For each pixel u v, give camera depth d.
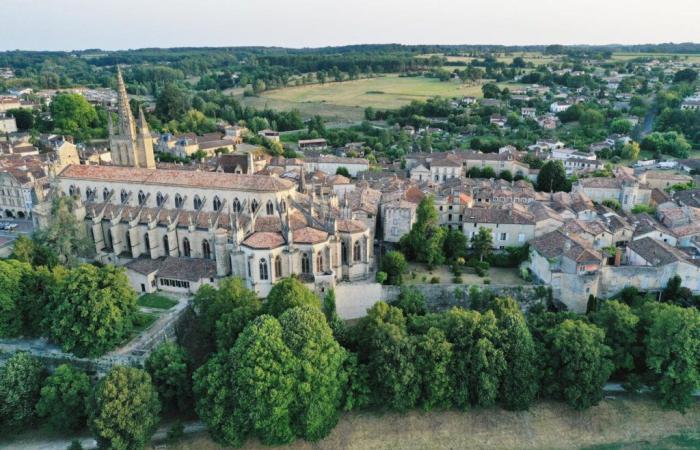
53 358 109.06
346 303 127.81
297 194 148.38
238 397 91.38
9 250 153.38
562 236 135.50
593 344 101.56
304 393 92.19
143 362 105.06
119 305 109.00
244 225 131.38
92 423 89.56
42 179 190.12
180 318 120.88
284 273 124.81
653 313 107.56
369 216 156.62
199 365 110.75
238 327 104.12
